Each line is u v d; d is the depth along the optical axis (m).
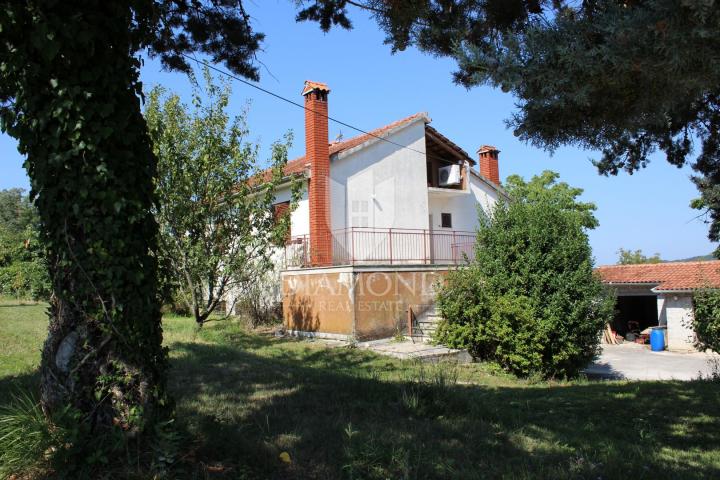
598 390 10.04
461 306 13.03
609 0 4.27
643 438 6.04
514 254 12.58
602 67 3.96
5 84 3.85
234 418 5.42
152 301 4.04
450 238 21.19
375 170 18.61
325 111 17.52
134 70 4.09
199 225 13.91
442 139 21.09
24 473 3.52
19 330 13.52
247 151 14.28
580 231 12.61
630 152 8.76
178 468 3.68
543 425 6.32
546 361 12.13
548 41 4.10
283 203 18.81
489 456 4.74
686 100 4.79
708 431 6.66
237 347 12.59
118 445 3.62
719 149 8.37
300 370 8.89
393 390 7.04
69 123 3.65
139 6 4.18
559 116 4.95
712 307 12.63
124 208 3.81
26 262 27.62
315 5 7.40
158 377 4.02
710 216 11.45
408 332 15.31
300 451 4.46
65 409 3.64
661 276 25.45
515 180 29.73
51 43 3.52
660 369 17.61
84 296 3.75
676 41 3.59
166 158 13.20
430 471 4.21
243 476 3.79
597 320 12.41
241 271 14.78
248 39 7.54
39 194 3.80
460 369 11.99
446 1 6.45
